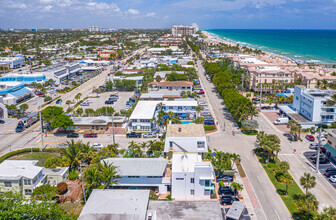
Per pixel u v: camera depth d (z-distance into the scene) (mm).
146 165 80500
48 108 129750
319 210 70312
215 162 87188
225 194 77188
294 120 121625
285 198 75625
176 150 94938
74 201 74812
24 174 75875
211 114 148875
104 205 59781
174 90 193875
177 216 59062
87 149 93062
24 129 130875
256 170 91000
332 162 97062
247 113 124312
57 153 105625
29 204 57531
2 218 51656
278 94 178250
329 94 131750
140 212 58000
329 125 126062
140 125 126562
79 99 180250
